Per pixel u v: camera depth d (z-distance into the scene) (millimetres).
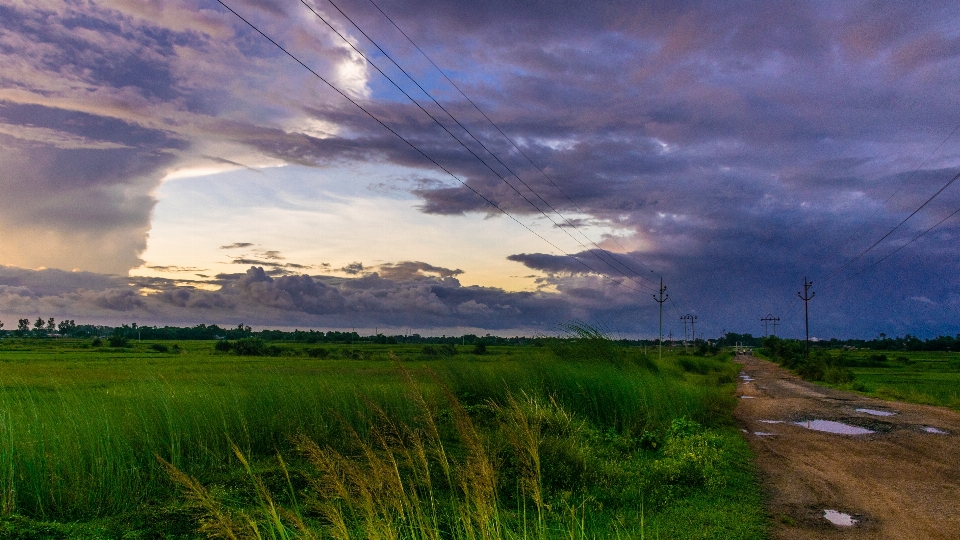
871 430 15742
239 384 11945
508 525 5680
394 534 4109
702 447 10828
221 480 7805
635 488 8289
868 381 37500
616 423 13617
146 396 9641
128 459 8023
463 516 4691
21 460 7148
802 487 9039
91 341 89938
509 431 6160
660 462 9750
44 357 41750
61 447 7629
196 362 41406
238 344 66312
